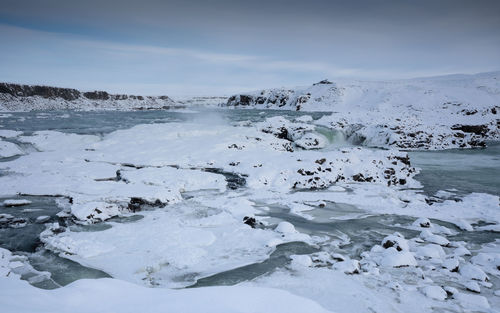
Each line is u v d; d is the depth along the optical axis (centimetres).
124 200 1182
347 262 752
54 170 1580
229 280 683
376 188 1560
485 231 1026
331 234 988
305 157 1892
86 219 1010
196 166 1789
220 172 1734
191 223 1022
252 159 1869
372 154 2108
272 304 397
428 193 1525
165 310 352
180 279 688
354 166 1772
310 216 1150
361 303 591
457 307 587
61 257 777
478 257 804
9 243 873
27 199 1225
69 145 2253
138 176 1496
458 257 818
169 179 1480
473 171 2025
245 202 1251
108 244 842
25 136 2433
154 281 677
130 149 2056
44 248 829
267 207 1242
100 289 415
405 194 1472
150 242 859
